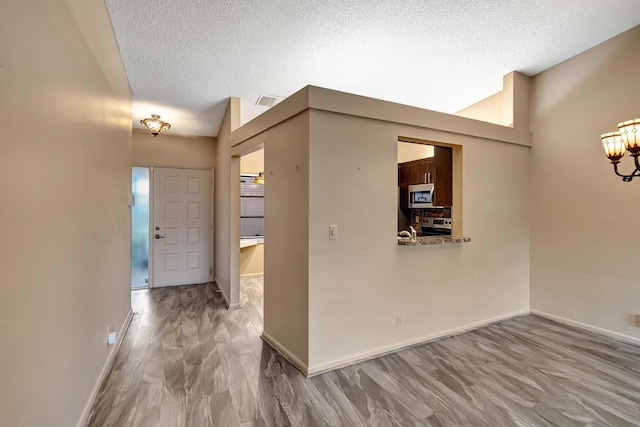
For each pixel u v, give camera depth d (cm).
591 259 322
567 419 186
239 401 203
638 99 284
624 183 298
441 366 249
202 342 295
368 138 260
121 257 307
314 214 236
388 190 271
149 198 518
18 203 111
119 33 259
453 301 314
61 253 150
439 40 280
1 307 101
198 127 507
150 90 369
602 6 245
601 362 256
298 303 248
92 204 203
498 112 399
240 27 252
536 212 370
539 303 368
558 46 306
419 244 282
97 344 213
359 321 258
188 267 541
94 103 205
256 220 609
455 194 328
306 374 234
